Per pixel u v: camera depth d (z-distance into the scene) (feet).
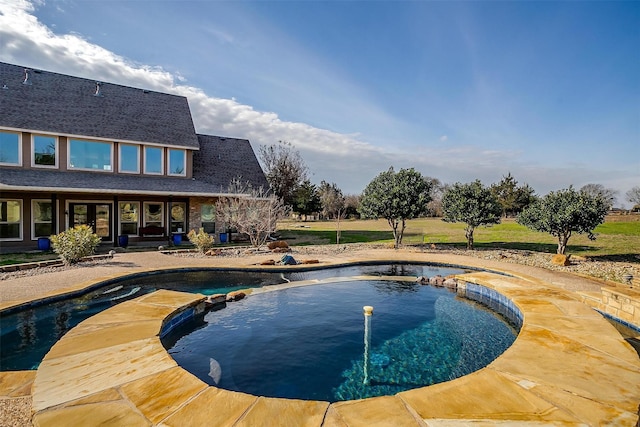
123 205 63.36
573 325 17.90
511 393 11.11
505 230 96.68
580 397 10.86
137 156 65.26
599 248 56.95
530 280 31.27
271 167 110.73
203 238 50.49
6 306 21.15
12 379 14.46
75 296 25.52
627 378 12.13
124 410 10.21
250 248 54.95
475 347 20.26
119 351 14.49
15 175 52.70
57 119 59.06
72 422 9.62
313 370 17.10
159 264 38.09
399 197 56.70
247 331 21.97
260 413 10.09
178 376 12.34
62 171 58.75
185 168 70.49
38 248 52.80
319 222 149.79
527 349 14.70
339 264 40.32
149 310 20.66
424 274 39.14
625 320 21.72
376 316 25.21
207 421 9.71
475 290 30.30
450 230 97.76
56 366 13.07
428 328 23.16
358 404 10.52
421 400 10.69
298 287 32.94
